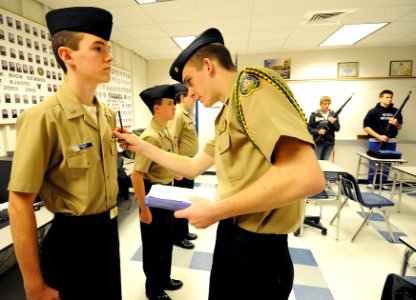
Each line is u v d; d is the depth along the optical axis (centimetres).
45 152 77
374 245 248
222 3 264
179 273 201
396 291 106
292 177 51
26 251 74
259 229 72
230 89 70
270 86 60
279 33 367
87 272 89
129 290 182
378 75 461
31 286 75
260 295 75
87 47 79
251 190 54
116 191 99
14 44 219
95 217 89
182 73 79
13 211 73
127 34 357
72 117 82
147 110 536
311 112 462
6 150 220
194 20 309
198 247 241
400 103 461
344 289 185
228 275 78
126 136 103
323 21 320
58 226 86
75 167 82
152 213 152
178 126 246
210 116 532
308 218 292
